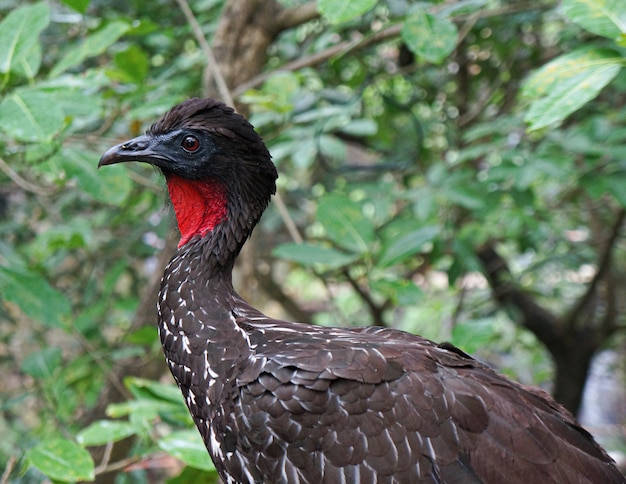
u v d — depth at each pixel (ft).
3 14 34.65
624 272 45.65
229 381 16.51
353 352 15.80
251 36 30.07
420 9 21.49
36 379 32.07
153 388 20.74
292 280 57.98
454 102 39.99
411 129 38.73
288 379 15.62
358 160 45.27
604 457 16.56
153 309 29.68
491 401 15.56
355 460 15.16
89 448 26.81
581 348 41.42
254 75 30.42
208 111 18.51
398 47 36.47
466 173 30.25
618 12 15.67
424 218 29.37
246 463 16.30
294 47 34.60
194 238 18.49
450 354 16.78
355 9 18.26
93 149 29.19
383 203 31.22
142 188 35.22
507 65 37.37
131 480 27.76
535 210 34.88
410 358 15.88
